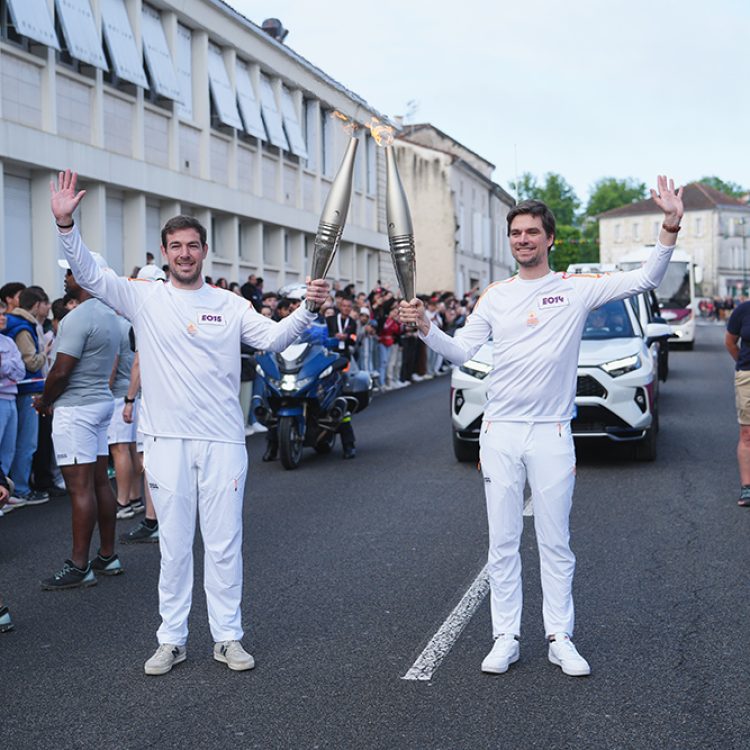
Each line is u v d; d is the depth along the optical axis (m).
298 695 4.58
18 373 8.95
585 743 4.00
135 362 8.34
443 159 45.44
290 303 14.59
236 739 4.11
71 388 6.51
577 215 111.31
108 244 18.22
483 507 8.85
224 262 23.02
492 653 4.85
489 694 4.55
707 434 13.07
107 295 4.97
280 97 25.88
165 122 20.00
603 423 10.42
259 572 6.77
